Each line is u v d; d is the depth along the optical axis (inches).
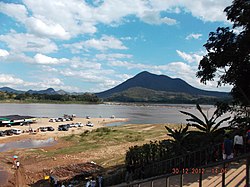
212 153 607.5
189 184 464.8
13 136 2775.6
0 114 5585.6
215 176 470.0
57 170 1283.2
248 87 880.3
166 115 6407.5
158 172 651.5
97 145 1961.1
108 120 4731.8
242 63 864.9
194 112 7440.9
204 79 967.6
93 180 901.8
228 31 913.5
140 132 2662.4
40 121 4220.0
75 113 6496.1
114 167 1208.2
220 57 889.5
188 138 683.4
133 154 797.9
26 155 1742.1
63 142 2383.1
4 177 1274.6
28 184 1152.2
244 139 598.2
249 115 849.5
